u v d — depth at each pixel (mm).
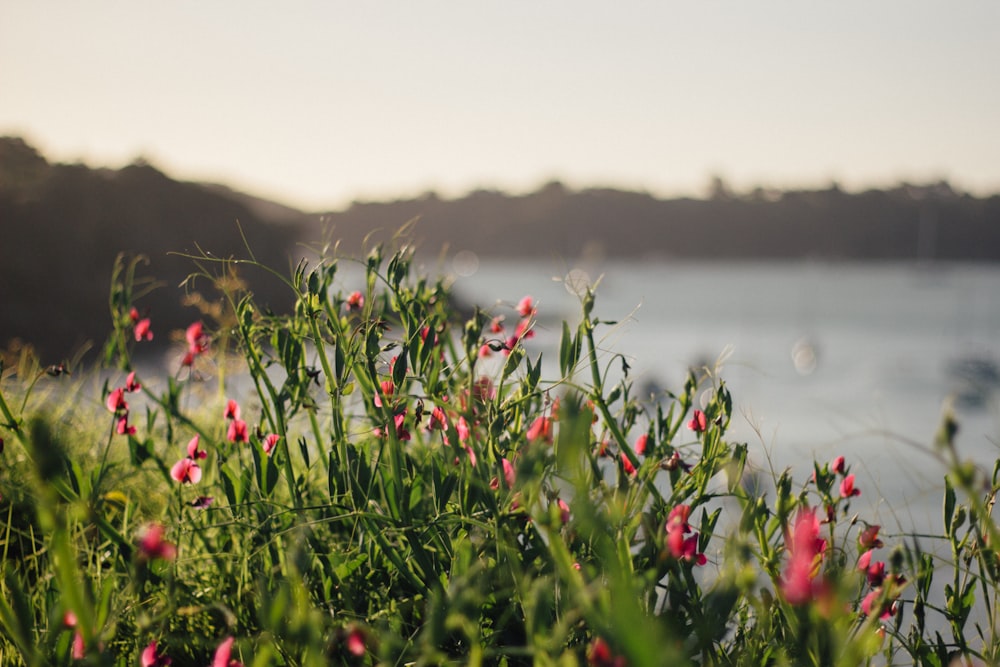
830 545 2086
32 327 45094
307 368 2570
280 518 2422
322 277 2441
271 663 1971
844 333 77312
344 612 2070
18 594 1770
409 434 2434
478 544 2160
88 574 2219
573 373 2283
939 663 1986
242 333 2521
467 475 2145
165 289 41031
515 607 1989
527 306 2408
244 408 3105
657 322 89000
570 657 1557
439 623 1694
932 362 52000
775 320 92938
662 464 2148
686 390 2396
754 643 1859
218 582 2455
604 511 1857
